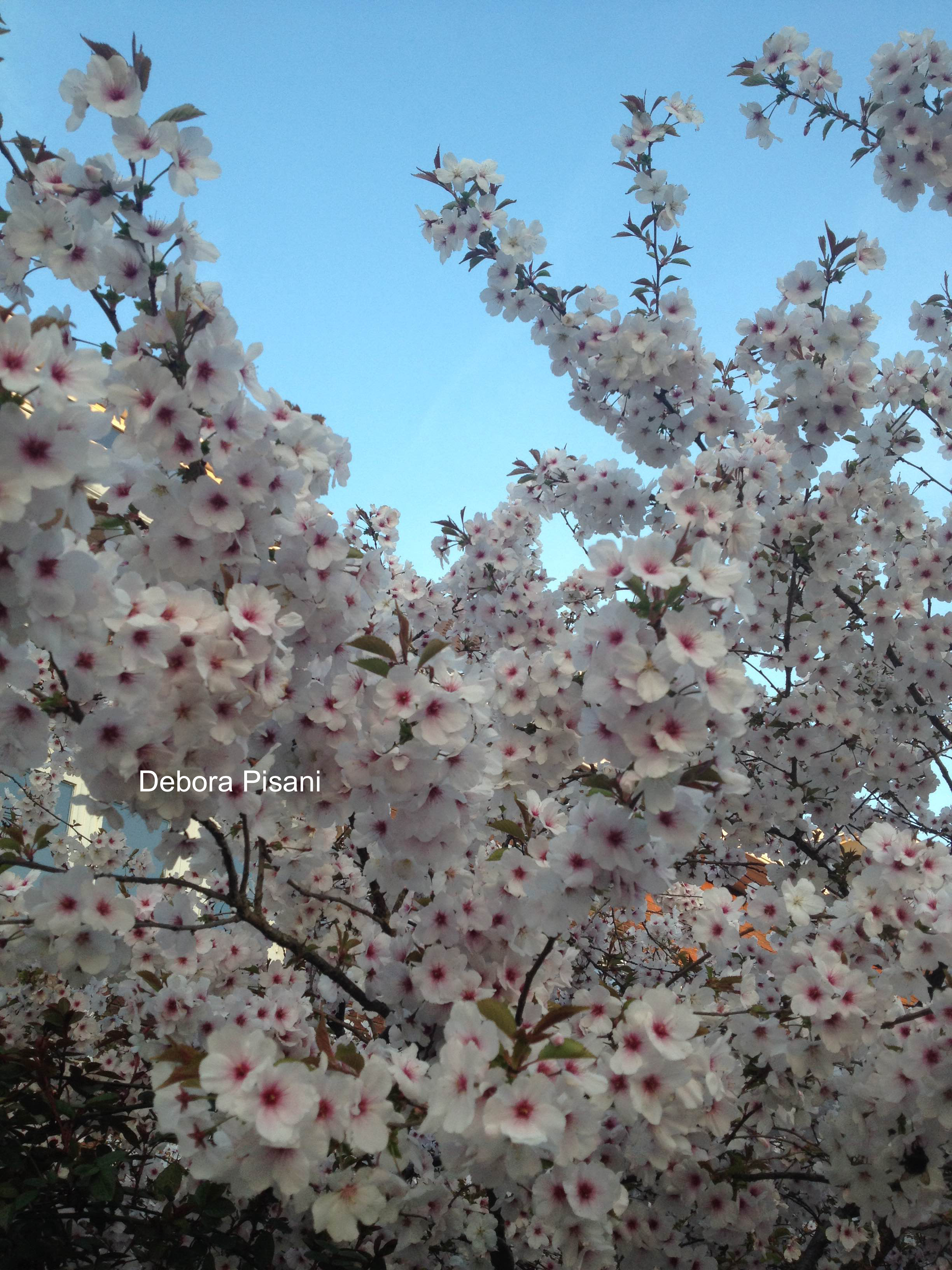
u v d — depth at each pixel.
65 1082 3.00
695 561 2.23
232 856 2.95
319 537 2.70
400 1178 2.26
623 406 4.99
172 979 3.09
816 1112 3.88
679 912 5.15
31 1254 2.57
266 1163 1.84
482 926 2.61
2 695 2.29
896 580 5.48
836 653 5.14
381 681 2.50
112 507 2.51
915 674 5.44
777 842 5.47
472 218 4.74
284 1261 3.05
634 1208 3.03
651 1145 2.38
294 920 3.74
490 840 3.27
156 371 2.27
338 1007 4.07
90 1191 2.51
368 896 3.94
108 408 2.36
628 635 2.12
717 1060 2.67
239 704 2.30
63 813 6.19
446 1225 2.88
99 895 2.57
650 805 2.09
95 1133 3.13
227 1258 2.86
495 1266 3.16
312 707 2.59
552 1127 1.78
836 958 2.88
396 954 2.83
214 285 2.62
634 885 2.32
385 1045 2.47
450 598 6.30
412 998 2.68
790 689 5.33
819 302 4.71
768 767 5.25
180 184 2.49
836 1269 3.75
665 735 2.07
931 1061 2.75
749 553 2.97
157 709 2.17
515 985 2.65
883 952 3.06
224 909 4.39
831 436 4.77
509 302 4.96
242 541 2.48
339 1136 1.86
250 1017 3.02
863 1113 2.98
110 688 2.13
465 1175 2.06
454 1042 1.91
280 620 2.36
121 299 2.53
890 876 3.01
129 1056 3.76
